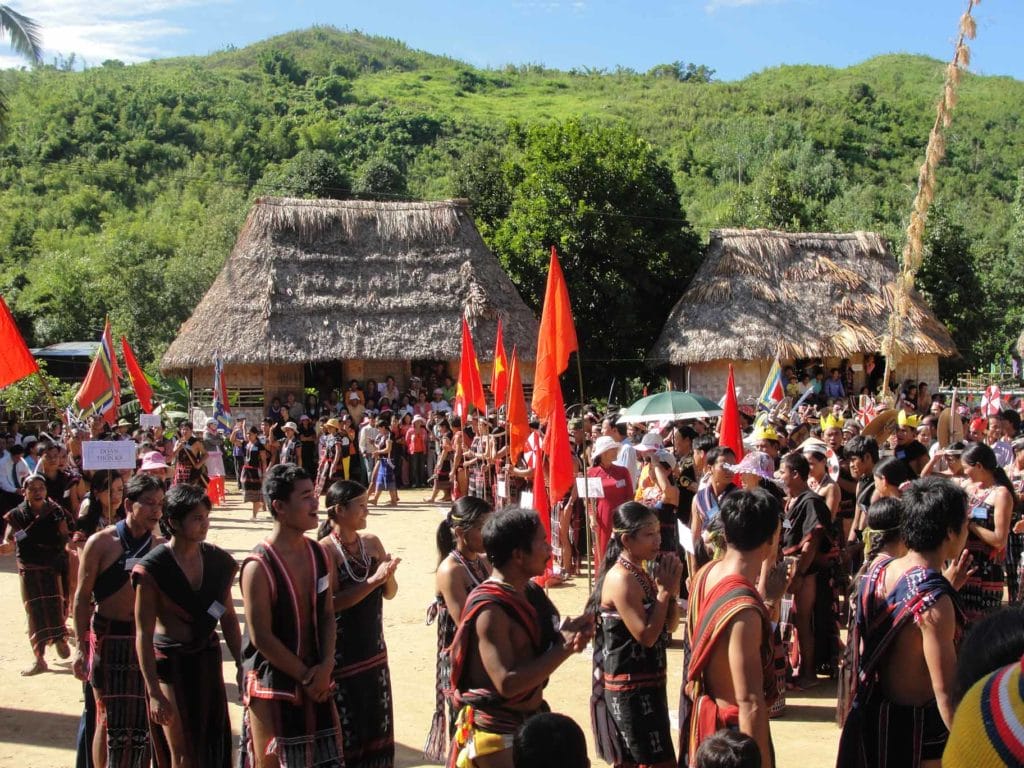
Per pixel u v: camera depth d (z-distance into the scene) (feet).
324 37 466.29
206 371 88.84
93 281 148.66
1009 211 208.54
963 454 24.90
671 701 25.84
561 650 13.80
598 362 103.50
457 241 94.94
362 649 18.60
